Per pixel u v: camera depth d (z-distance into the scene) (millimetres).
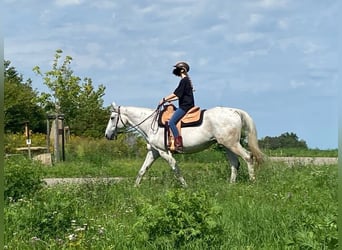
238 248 7234
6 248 7379
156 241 7203
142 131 16797
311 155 30766
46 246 7801
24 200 10484
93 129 47500
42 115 51562
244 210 8953
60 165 27781
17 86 50594
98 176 17031
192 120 16266
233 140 16141
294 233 7473
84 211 10117
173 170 16203
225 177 16625
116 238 7762
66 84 39969
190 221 7250
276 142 34062
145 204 7598
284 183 13320
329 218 6785
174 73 16547
